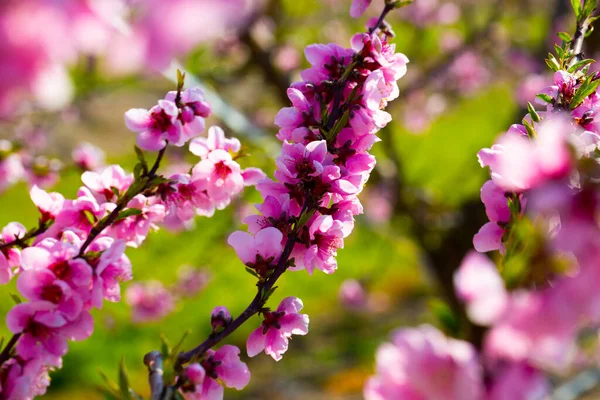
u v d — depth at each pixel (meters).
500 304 0.64
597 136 0.75
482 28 2.83
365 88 0.81
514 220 0.69
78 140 3.51
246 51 2.15
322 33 2.92
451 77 3.21
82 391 3.23
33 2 0.50
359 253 3.99
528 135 0.75
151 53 0.50
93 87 1.48
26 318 0.76
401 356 0.64
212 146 0.86
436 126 5.21
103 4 0.52
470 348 0.64
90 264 0.77
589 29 0.91
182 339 0.75
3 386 0.76
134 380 3.36
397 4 0.83
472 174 2.59
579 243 0.65
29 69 0.50
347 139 0.81
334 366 3.59
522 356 0.64
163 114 0.81
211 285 3.61
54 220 0.84
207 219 2.23
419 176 3.74
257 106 2.85
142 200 0.84
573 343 0.65
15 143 1.23
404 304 4.27
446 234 2.27
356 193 0.80
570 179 0.66
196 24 0.50
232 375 0.78
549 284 0.65
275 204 0.80
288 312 0.80
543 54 2.15
